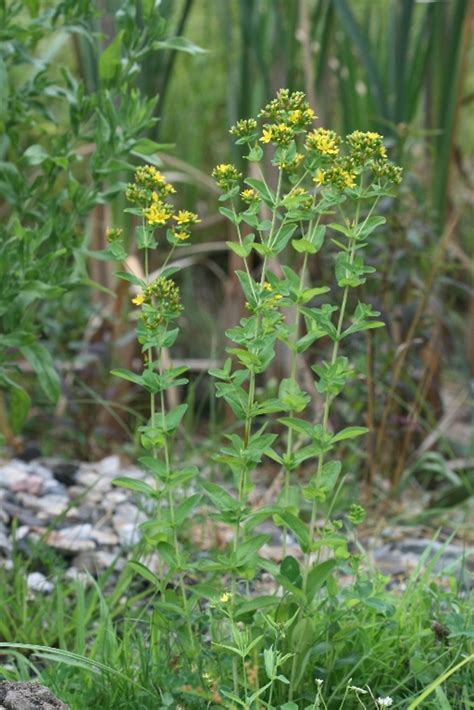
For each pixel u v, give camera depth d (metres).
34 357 4.31
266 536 3.27
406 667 3.65
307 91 6.96
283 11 7.23
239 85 7.26
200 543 4.88
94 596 4.11
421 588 3.98
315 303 6.37
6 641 4.04
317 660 3.51
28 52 4.43
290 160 3.22
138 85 6.64
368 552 5.15
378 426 6.26
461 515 5.99
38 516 5.25
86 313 6.79
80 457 6.54
